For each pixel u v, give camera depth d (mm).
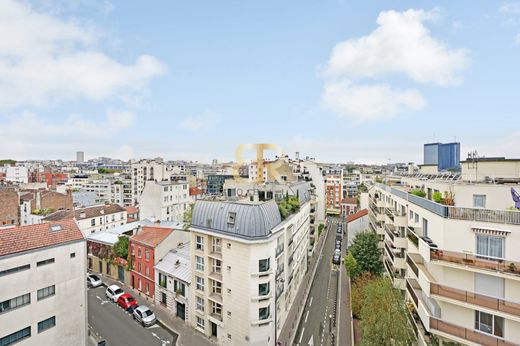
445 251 20938
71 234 30422
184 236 47250
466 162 33156
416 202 28406
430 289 21547
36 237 27922
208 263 32875
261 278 29688
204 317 33031
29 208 69812
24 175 154125
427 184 34031
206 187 145375
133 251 45625
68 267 29406
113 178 149250
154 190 77062
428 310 23906
